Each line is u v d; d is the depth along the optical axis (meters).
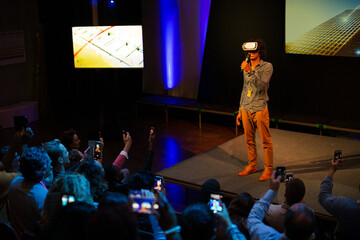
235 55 7.62
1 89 8.46
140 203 1.80
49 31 8.80
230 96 7.86
